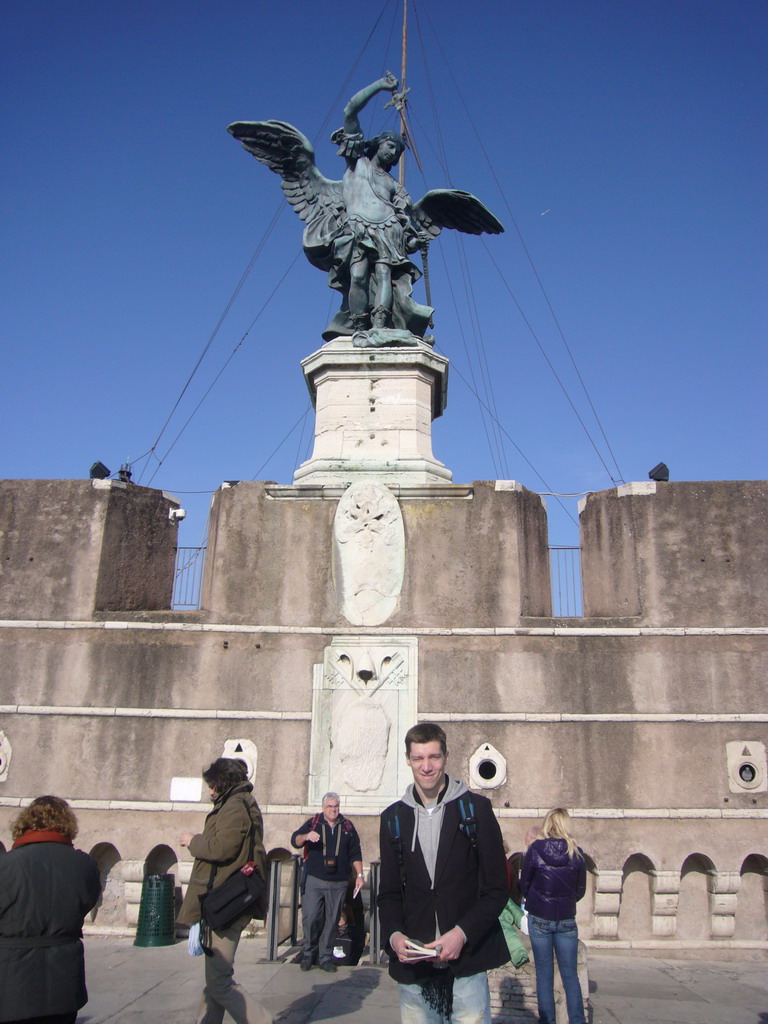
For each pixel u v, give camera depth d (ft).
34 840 16.33
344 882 31.78
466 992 15.11
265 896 21.35
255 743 40.29
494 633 41.34
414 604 42.14
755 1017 27.76
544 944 24.59
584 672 40.81
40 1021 15.19
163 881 37.37
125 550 44.75
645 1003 29.30
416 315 51.98
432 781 15.55
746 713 40.09
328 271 54.80
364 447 47.91
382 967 32.19
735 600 41.83
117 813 39.73
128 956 34.24
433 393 52.95
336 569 42.88
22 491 45.11
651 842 38.37
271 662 41.52
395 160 55.01
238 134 52.90
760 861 38.52
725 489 43.68
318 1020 25.31
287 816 38.96
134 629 42.37
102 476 46.37
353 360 49.42
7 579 43.62
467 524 43.37
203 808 39.52
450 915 15.02
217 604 42.70
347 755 39.58
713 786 39.22
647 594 42.11
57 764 40.55
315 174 54.29
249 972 31.22
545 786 39.22
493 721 40.11
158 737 40.73
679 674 40.70
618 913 38.04
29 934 15.42
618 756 39.60
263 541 43.68
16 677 41.88
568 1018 24.17
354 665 41.06
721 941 37.76
